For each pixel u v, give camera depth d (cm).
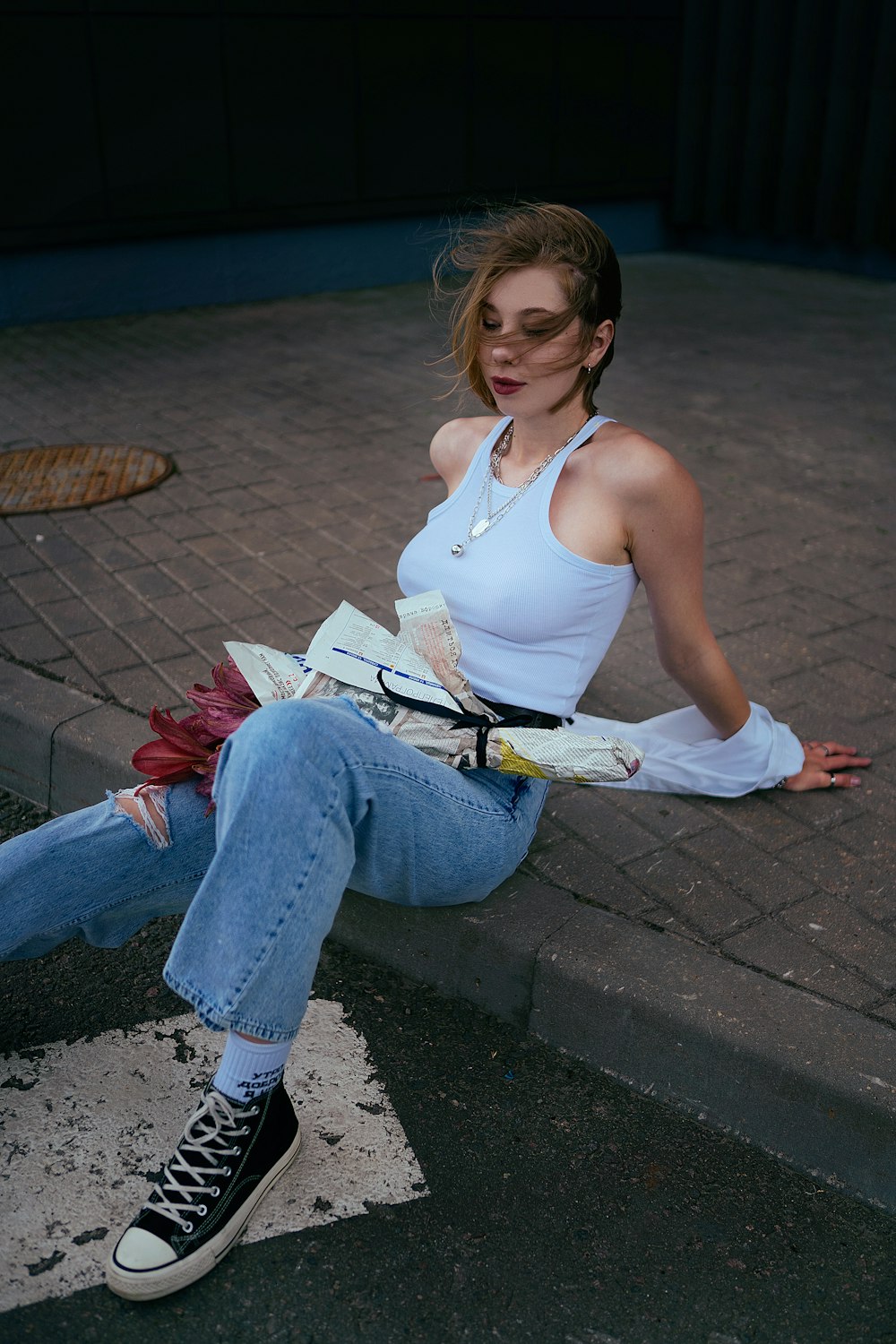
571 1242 190
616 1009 219
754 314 851
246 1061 179
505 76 920
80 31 736
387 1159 204
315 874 170
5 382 660
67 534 441
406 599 202
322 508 475
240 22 790
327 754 172
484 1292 181
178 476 510
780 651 359
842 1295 182
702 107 1031
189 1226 178
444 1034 236
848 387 663
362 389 659
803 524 465
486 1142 209
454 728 194
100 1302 178
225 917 168
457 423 234
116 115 771
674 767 279
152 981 249
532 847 264
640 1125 214
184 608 380
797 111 966
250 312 857
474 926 235
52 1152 203
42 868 201
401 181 909
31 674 333
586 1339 174
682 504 202
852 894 250
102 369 691
